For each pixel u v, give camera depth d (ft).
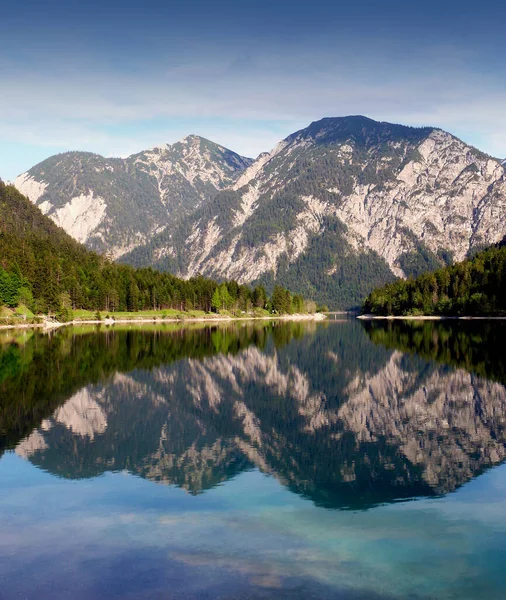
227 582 60.59
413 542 70.69
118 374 229.25
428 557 66.44
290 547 69.26
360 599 57.16
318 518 78.89
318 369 254.27
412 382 210.18
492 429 136.77
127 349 336.90
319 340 428.97
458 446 121.19
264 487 93.81
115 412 156.66
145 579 61.46
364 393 191.31
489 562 65.05
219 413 158.51
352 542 70.59
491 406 163.84
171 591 58.85
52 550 68.74
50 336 446.19
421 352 314.55
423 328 568.82
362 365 264.72
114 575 62.39
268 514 80.79
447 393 185.26
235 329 601.21
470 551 68.03
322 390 199.00
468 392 186.19
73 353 306.14
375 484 95.04
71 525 76.54
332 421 148.25
